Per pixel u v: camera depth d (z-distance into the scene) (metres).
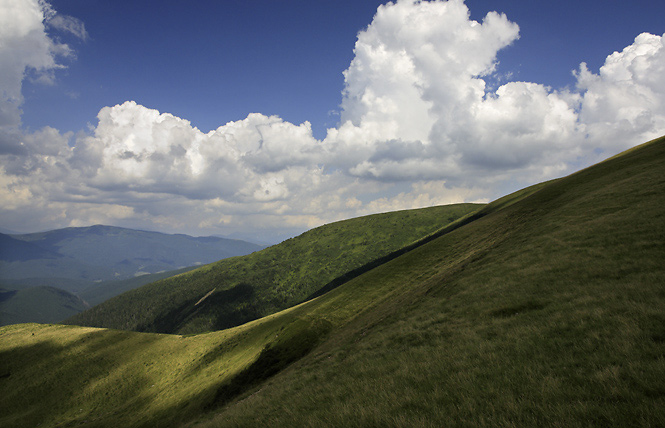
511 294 17.42
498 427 6.44
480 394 7.97
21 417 63.28
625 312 10.20
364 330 27.84
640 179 32.44
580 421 6.00
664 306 9.74
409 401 8.74
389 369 12.80
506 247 29.97
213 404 38.38
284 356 39.28
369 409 8.77
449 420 7.21
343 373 15.28
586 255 18.91
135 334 97.31
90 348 89.94
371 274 56.22
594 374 7.26
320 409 10.60
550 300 14.48
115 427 50.97
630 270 14.65
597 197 32.47
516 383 7.99
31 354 88.50
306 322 45.22
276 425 10.34
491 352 10.70
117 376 73.94
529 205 49.91
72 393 69.75
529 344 10.28
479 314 16.53
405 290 37.69
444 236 58.53
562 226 27.58
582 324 10.28
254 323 78.81
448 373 10.03
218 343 72.94
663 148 46.44
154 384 66.81
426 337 16.14
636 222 20.86
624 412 5.84
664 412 5.44
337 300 49.72
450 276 29.56
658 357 7.20
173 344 85.69
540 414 6.54
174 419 42.66
